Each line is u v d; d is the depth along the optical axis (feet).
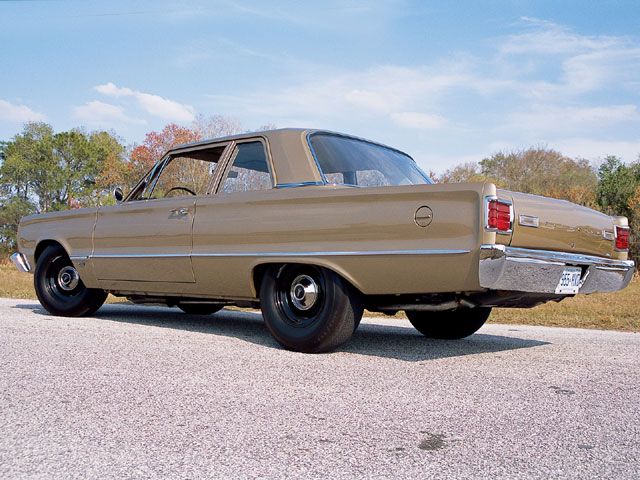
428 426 8.64
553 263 12.94
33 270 22.30
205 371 11.97
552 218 13.23
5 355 13.34
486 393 10.64
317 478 6.71
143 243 18.25
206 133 115.44
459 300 13.14
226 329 18.75
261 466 7.04
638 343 17.49
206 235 16.48
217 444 7.77
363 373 12.10
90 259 19.86
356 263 13.42
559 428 8.63
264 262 14.97
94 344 14.90
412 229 12.74
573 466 7.14
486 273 11.88
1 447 7.61
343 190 13.88
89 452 7.45
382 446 7.77
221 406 9.51
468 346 16.39
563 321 24.39
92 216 20.03
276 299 15.01
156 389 10.50
